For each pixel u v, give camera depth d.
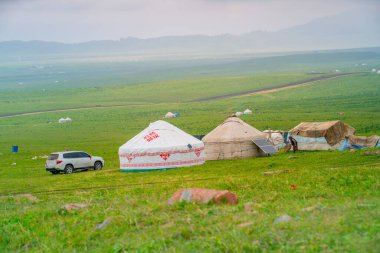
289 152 47.69
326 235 12.09
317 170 28.72
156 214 16.70
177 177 33.31
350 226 12.61
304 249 11.51
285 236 12.44
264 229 13.19
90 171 45.12
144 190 25.52
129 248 13.66
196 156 42.91
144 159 41.69
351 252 10.94
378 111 123.06
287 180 24.45
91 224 16.94
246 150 45.88
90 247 14.69
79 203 21.67
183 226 14.62
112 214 17.91
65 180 37.44
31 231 17.17
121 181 33.50
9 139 105.12
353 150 41.69
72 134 111.06
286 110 136.50
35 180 38.94
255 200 18.86
